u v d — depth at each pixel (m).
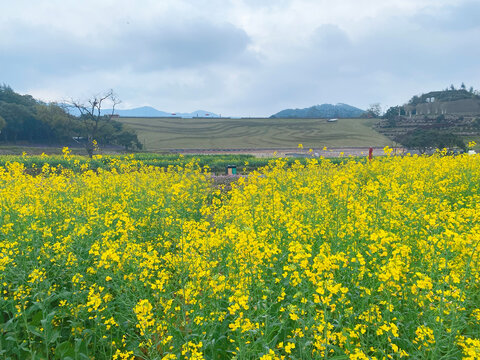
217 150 99.69
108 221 7.47
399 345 4.44
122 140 95.31
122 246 5.96
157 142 126.88
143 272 5.24
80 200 9.63
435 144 75.06
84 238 7.24
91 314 5.52
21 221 7.69
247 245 5.06
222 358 4.85
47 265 6.30
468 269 4.65
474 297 4.85
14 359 5.02
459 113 178.50
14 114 93.31
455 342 3.98
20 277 5.72
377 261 5.64
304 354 4.13
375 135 145.62
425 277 4.32
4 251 6.07
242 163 38.84
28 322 5.70
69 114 94.06
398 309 4.89
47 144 96.56
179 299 5.22
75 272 6.02
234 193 9.99
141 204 11.05
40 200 9.74
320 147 114.69
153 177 17.09
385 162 17.11
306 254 4.52
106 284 5.74
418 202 8.78
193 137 139.88
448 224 6.57
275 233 6.98
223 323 4.91
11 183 12.23
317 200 8.88
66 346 5.07
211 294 5.02
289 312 4.45
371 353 4.20
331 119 177.50
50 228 7.61
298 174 16.08
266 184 12.20
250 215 7.91
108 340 5.20
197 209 12.06
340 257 4.64
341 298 4.38
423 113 188.38
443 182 11.15
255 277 5.12
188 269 5.39
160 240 8.55
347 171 12.73
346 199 7.90
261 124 172.25
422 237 6.33
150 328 4.65
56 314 5.39
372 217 7.08
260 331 4.26
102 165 32.19
